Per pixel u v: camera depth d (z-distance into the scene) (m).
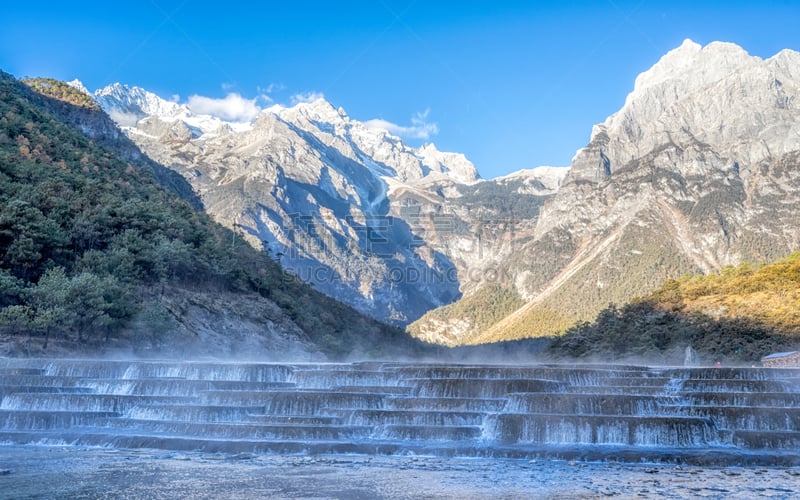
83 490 44.12
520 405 66.31
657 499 41.88
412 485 45.69
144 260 157.00
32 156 174.38
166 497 42.62
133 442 59.47
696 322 194.50
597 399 65.06
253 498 42.41
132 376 84.88
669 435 57.72
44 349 116.19
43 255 139.75
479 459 54.72
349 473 49.34
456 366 84.25
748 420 60.75
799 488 44.44
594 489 44.47
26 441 60.91
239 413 66.94
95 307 123.31
